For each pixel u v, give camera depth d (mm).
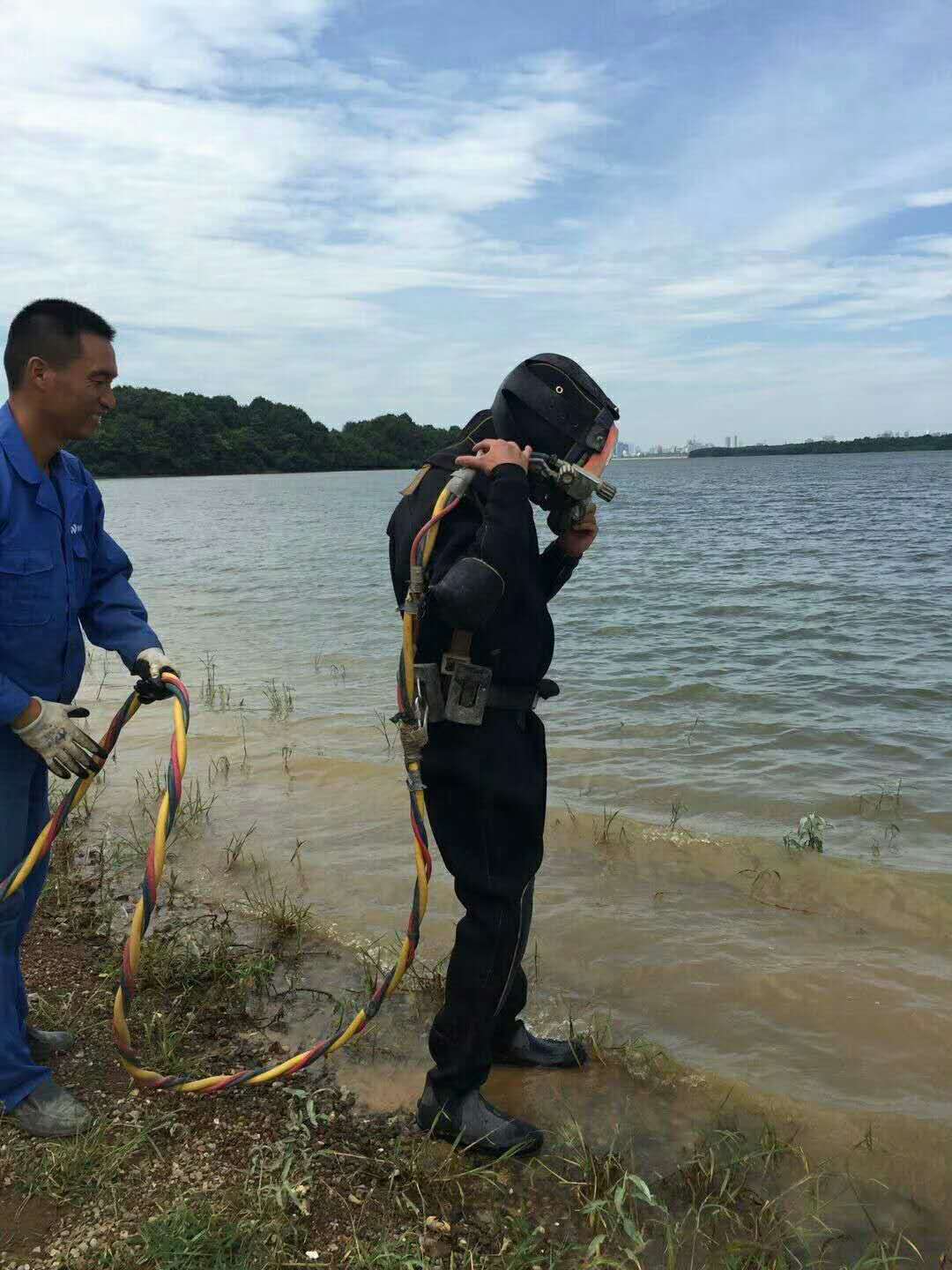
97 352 2375
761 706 7633
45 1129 2463
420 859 2412
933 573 16953
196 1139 2475
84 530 2543
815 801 5375
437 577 2295
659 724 7117
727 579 16688
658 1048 2941
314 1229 2170
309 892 4109
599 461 2473
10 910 2436
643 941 3701
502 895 2432
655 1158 2480
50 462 2492
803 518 35375
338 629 12156
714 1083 2793
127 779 5676
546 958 3594
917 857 4559
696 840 4629
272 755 6129
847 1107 2684
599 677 8859
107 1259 2033
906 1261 2127
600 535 28938
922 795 5465
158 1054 2828
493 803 2410
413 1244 2111
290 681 8844
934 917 3852
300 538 29141
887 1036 3053
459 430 2605
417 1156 2398
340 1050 2955
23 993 2758
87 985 3264
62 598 2461
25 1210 2203
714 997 3311
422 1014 3160
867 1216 2264
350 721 7121
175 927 3725
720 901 4051
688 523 33750
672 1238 2133
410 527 2434
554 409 2416
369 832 4797
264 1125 2545
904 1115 2625
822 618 12219
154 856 2256
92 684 8750
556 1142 2543
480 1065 2504
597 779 5797
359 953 3578
